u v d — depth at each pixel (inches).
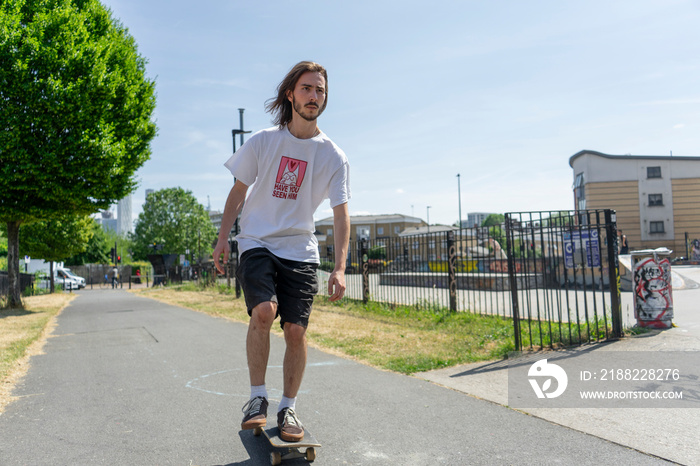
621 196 1482.5
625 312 302.7
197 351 221.0
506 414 118.8
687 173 1459.2
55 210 496.1
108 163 467.2
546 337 217.5
